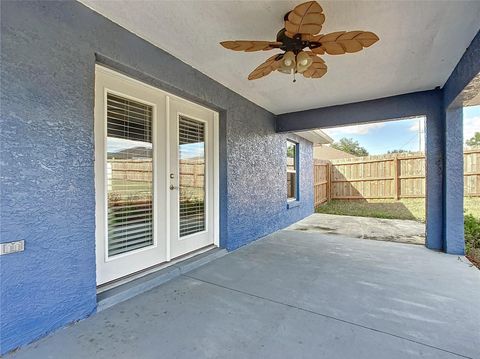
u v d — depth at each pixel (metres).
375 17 2.29
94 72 2.21
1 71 1.67
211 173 4.03
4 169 1.68
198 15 2.26
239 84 3.86
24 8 1.78
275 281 2.92
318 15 1.83
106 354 1.71
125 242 2.79
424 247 4.31
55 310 1.94
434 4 2.13
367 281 2.91
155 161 3.10
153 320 2.12
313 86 3.95
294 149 7.51
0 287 1.67
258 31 2.49
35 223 1.83
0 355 1.67
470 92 3.15
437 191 4.12
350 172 10.62
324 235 5.30
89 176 2.17
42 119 1.87
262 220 5.15
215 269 3.29
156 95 3.11
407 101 4.29
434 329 1.98
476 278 2.98
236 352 1.73
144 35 2.56
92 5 2.13
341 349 1.76
